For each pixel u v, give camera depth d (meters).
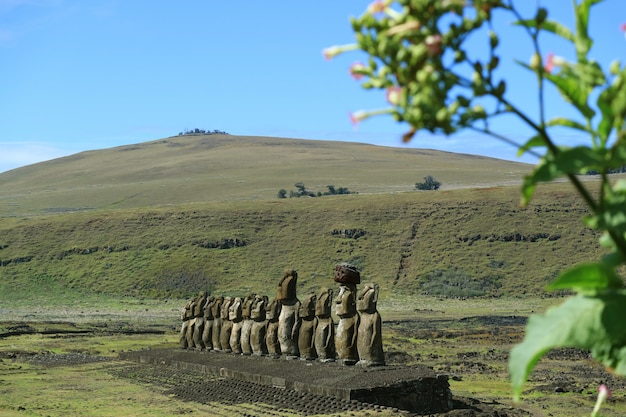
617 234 3.65
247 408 24.09
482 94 3.41
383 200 122.31
